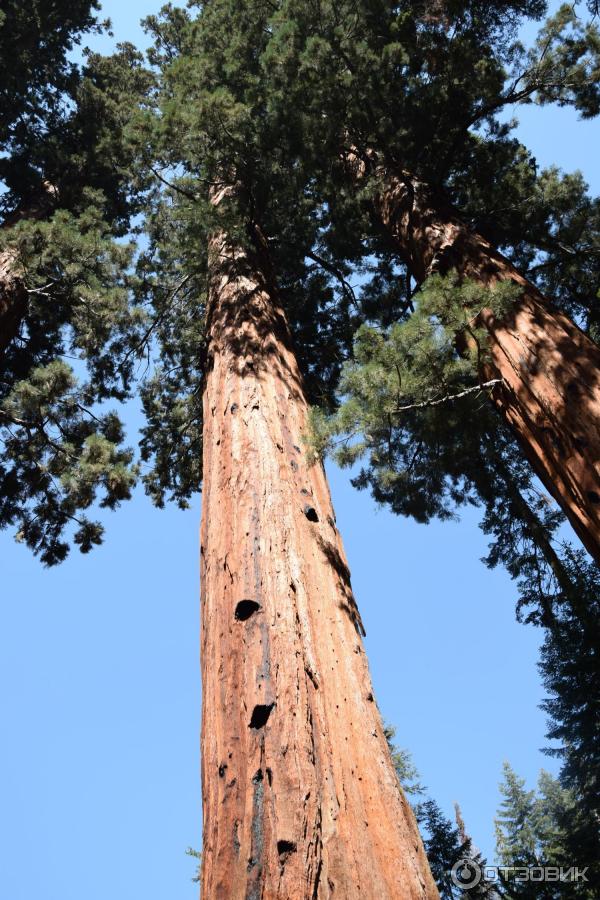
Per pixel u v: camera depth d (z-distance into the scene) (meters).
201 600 6.07
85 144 18.69
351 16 11.02
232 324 9.10
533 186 12.13
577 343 6.93
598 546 5.71
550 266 11.85
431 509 10.88
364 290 14.37
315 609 5.52
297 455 7.08
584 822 17.34
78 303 13.12
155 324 14.34
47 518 13.88
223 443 7.23
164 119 10.78
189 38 14.87
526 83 11.38
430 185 10.88
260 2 13.09
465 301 7.22
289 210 12.85
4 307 11.88
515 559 12.12
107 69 21.25
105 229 14.36
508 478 11.77
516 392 6.90
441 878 14.00
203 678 5.40
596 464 5.89
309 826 4.02
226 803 4.33
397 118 10.98
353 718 4.84
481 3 11.92
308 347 14.97
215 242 11.35
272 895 3.72
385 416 7.07
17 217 16.66
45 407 12.24
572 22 10.88
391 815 4.28
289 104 10.75
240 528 6.07
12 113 17.95
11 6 17.78
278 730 4.52
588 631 13.46
